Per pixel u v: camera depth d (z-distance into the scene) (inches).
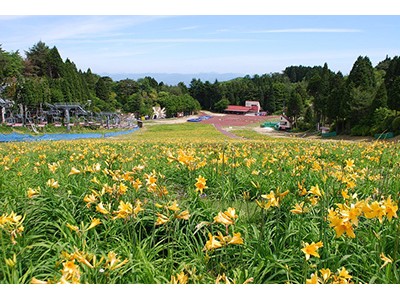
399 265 124.4
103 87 3479.3
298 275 121.3
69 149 469.4
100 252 129.0
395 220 134.4
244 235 144.1
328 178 190.1
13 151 406.9
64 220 157.3
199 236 142.9
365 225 150.3
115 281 110.5
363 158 338.3
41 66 2942.9
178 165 248.4
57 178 215.6
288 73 6560.0
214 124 3410.4
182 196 205.0
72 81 2637.8
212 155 314.2
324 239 125.0
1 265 109.5
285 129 2760.8
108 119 2620.6
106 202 161.2
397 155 344.5
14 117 2106.3
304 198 155.3
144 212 159.2
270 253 126.2
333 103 1840.6
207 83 5285.4
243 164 269.7
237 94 5201.8
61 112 2361.0
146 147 544.7
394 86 1422.2
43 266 118.5
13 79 2300.7
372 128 1536.7
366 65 1862.7
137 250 127.5
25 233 149.7
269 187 214.7
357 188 196.2
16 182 217.3
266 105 5049.2
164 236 148.4
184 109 4638.3
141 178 202.2
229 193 210.2
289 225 142.6
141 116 4005.9
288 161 296.7
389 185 194.4
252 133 2372.0
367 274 121.6
